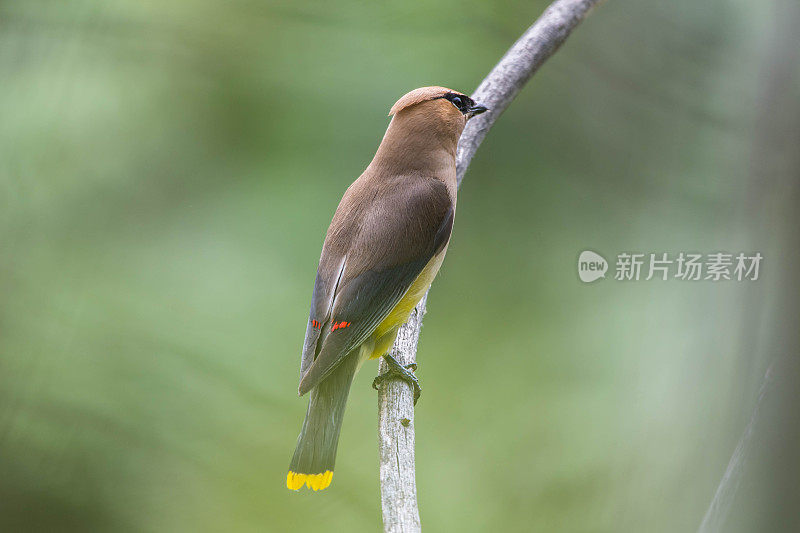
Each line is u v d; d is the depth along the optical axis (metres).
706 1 11.60
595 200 12.89
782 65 8.51
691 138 12.03
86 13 11.23
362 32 11.06
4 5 11.17
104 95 11.48
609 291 11.82
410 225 7.70
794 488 6.73
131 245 11.45
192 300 11.09
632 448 10.62
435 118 8.09
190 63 11.52
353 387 11.29
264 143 11.53
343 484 10.55
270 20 11.23
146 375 10.60
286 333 10.94
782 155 8.02
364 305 7.48
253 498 10.45
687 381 10.27
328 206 11.30
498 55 11.03
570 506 10.70
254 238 11.34
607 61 12.34
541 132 13.08
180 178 11.67
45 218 11.39
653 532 10.01
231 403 10.60
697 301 10.32
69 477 10.46
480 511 10.79
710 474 9.41
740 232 9.53
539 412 11.35
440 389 11.70
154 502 10.51
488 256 12.73
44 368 10.55
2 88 11.30
